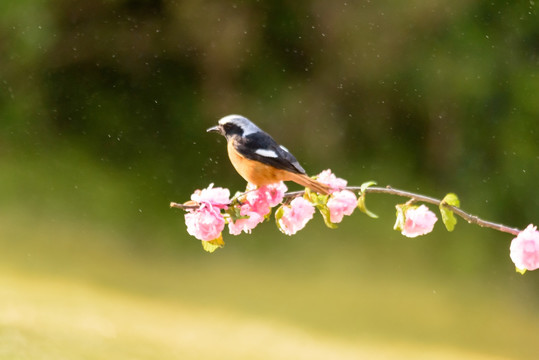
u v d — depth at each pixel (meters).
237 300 13.07
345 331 12.17
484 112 18.06
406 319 13.10
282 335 11.47
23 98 19.08
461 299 14.45
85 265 13.90
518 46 18.05
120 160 18.44
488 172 17.70
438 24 18.52
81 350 8.84
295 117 19.19
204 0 19.28
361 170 18.62
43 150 18.44
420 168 18.47
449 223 4.53
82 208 16.70
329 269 15.22
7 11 18.81
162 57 19.50
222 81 19.44
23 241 14.69
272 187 4.61
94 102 19.19
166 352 9.57
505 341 12.70
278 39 19.45
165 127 19.06
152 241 15.87
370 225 17.06
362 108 19.08
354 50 19.05
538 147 17.41
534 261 4.44
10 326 9.48
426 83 18.45
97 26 19.30
